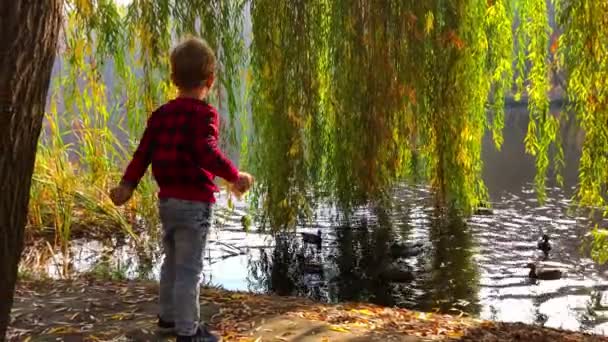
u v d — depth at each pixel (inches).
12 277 102.0
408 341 163.6
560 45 314.8
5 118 95.8
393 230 436.5
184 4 326.3
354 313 189.5
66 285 211.3
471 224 455.8
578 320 266.1
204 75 137.3
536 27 343.0
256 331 165.2
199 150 130.5
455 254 377.1
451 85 354.3
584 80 304.0
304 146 363.6
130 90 347.6
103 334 157.5
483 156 902.4
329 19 357.4
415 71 341.4
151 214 398.0
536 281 324.2
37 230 387.9
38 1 97.6
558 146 342.6
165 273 152.6
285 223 366.0
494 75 383.9
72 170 422.6
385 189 408.2
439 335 172.2
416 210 502.0
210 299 197.3
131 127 351.3
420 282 323.9
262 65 336.5
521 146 1015.6
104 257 349.4
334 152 396.8
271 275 331.0
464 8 353.4
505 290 309.4
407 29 337.1
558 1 327.0
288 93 341.7
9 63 95.2
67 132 394.6
